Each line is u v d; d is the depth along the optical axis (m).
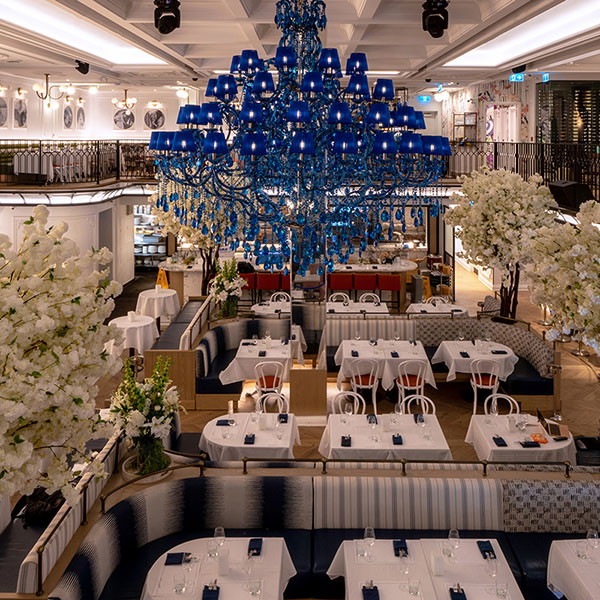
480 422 7.51
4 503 5.61
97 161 16.05
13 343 2.77
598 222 4.86
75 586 4.63
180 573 4.80
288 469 6.29
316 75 6.08
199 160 6.45
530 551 5.71
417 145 6.16
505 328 10.72
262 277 14.61
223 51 11.45
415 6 8.53
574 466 6.42
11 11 9.62
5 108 16.06
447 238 18.19
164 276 16.02
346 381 10.38
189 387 9.73
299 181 6.32
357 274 15.09
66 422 2.90
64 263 3.01
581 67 14.30
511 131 17.06
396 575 4.85
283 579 5.11
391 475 6.22
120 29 9.10
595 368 11.30
